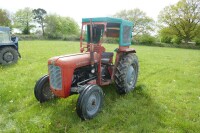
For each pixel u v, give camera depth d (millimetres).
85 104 3789
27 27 56812
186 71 8992
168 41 38656
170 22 42812
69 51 16188
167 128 3754
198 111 4508
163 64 10836
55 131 3580
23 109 4441
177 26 42438
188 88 6277
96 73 4727
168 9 43125
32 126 3650
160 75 7980
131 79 5496
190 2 40750
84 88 3918
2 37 9234
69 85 4066
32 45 22156
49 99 4734
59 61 3971
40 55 13078
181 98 5332
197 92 5848
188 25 40781
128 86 5367
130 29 5445
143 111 4355
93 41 4883
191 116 4246
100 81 4750
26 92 5418
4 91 5324
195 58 14688
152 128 3695
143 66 9898
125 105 4594
